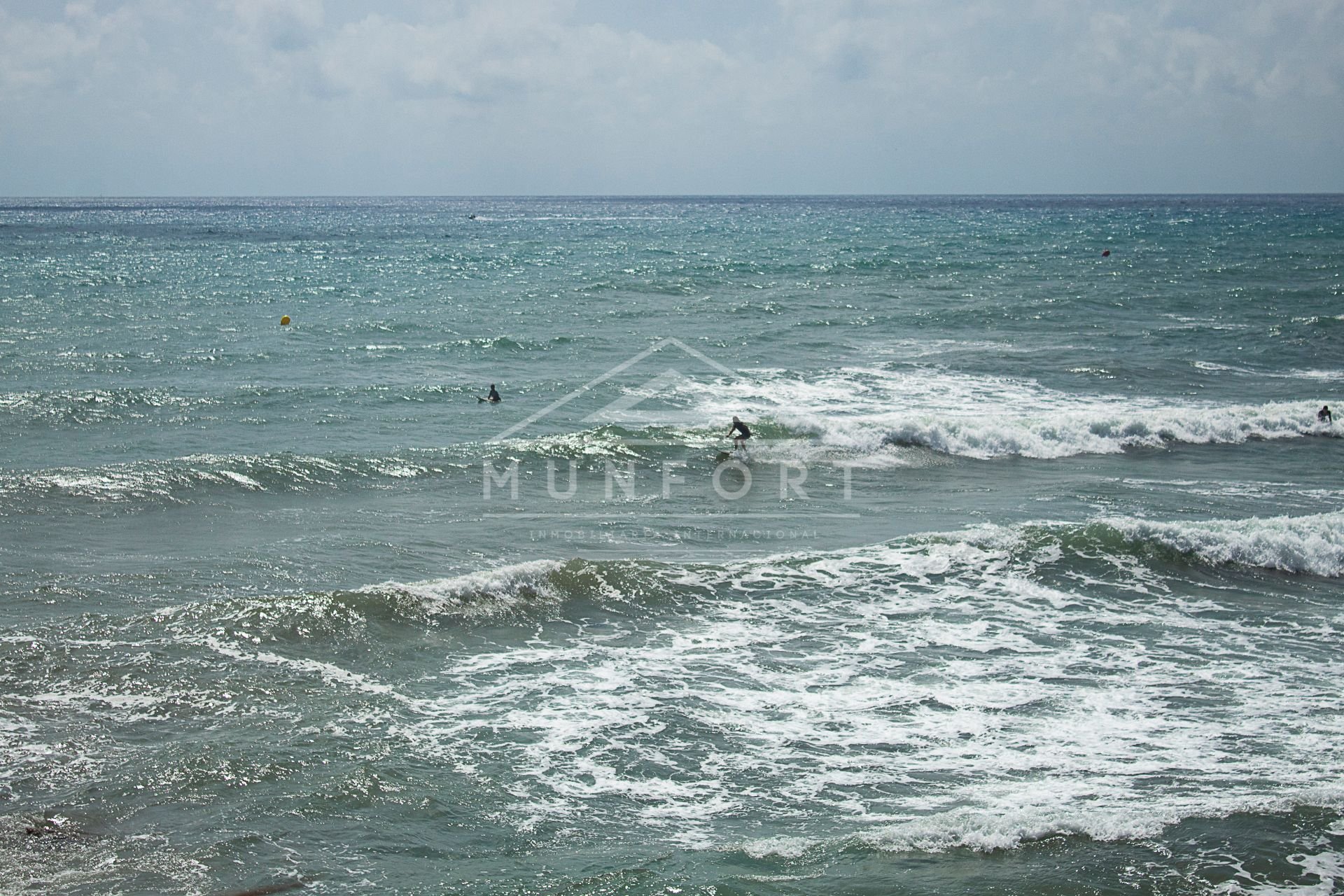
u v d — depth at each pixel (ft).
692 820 28.50
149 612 40.06
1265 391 90.94
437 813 28.40
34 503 53.16
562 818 28.45
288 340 110.83
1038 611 43.60
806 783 30.45
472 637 40.09
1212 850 26.48
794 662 38.75
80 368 93.40
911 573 47.24
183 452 66.64
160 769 29.76
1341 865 25.90
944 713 34.78
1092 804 29.12
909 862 26.00
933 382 92.79
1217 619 43.11
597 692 35.99
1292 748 32.45
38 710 32.71
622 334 116.16
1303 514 57.62
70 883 24.63
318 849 26.48
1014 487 63.16
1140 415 76.59
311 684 35.60
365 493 58.23
